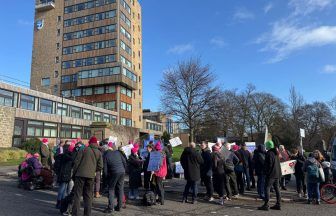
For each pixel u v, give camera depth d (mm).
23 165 13500
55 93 65125
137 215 9164
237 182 13289
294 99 56969
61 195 9570
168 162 16016
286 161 12828
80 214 8867
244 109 68062
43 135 39438
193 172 11188
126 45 65562
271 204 11250
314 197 11586
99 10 63875
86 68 63031
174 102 42844
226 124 58406
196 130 43844
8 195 11617
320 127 67250
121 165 9617
